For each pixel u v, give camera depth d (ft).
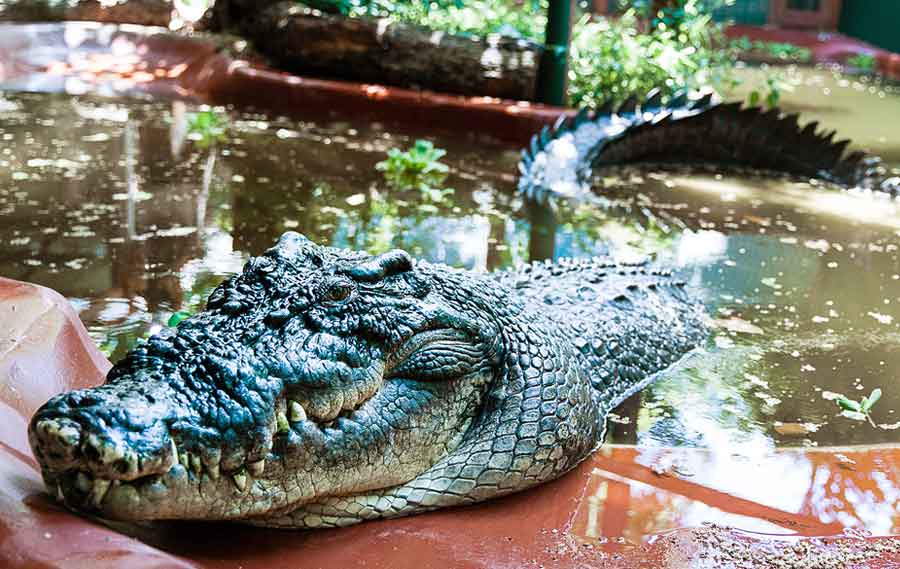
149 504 6.57
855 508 9.53
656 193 23.94
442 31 31.83
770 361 13.60
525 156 23.76
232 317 7.68
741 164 28.66
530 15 38.93
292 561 7.62
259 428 6.98
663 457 10.47
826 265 18.44
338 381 7.67
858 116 38.14
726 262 18.26
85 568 5.89
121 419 6.40
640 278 14.71
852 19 67.41
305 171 22.41
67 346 9.46
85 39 32.86
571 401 9.84
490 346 9.30
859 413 11.94
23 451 7.54
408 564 7.83
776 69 53.16
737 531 8.92
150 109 28.09
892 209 23.70
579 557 8.25
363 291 8.34
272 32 33.24
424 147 23.52
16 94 28.71
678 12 37.17
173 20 35.40
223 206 18.85
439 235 18.28
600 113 27.58
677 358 13.46
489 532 8.56
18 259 14.97
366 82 32.01
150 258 15.46
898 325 15.28
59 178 19.90
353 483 8.02
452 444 9.04
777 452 10.73
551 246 18.30
